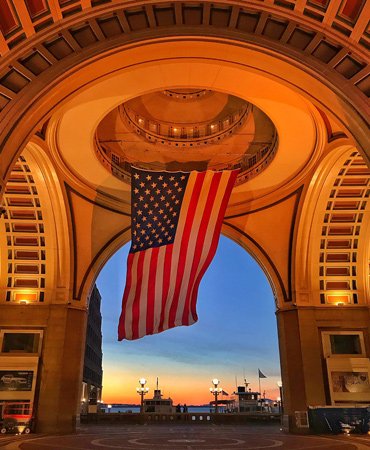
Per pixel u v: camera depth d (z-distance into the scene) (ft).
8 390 71.61
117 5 34.60
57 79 35.55
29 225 75.41
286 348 76.33
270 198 78.69
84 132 62.34
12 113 34.30
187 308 51.72
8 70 34.40
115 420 106.42
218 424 104.68
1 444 50.83
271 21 35.83
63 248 76.74
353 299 78.48
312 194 72.23
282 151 67.15
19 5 32.17
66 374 73.31
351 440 57.31
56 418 70.33
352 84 34.91
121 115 72.59
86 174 73.87
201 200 56.13
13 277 78.23
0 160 33.91
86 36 36.19
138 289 52.42
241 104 77.30
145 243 54.39
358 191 71.46
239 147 80.64
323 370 74.38
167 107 81.15
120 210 80.84
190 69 50.06
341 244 78.02
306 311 76.95
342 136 58.39
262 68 39.75
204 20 36.50
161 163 84.53
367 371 74.08
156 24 36.65
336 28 33.94
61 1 33.40
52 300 76.69
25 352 74.49
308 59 36.01
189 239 54.49
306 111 56.80
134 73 50.03
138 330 50.96
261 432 74.95
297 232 77.10
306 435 67.10
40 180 68.23
